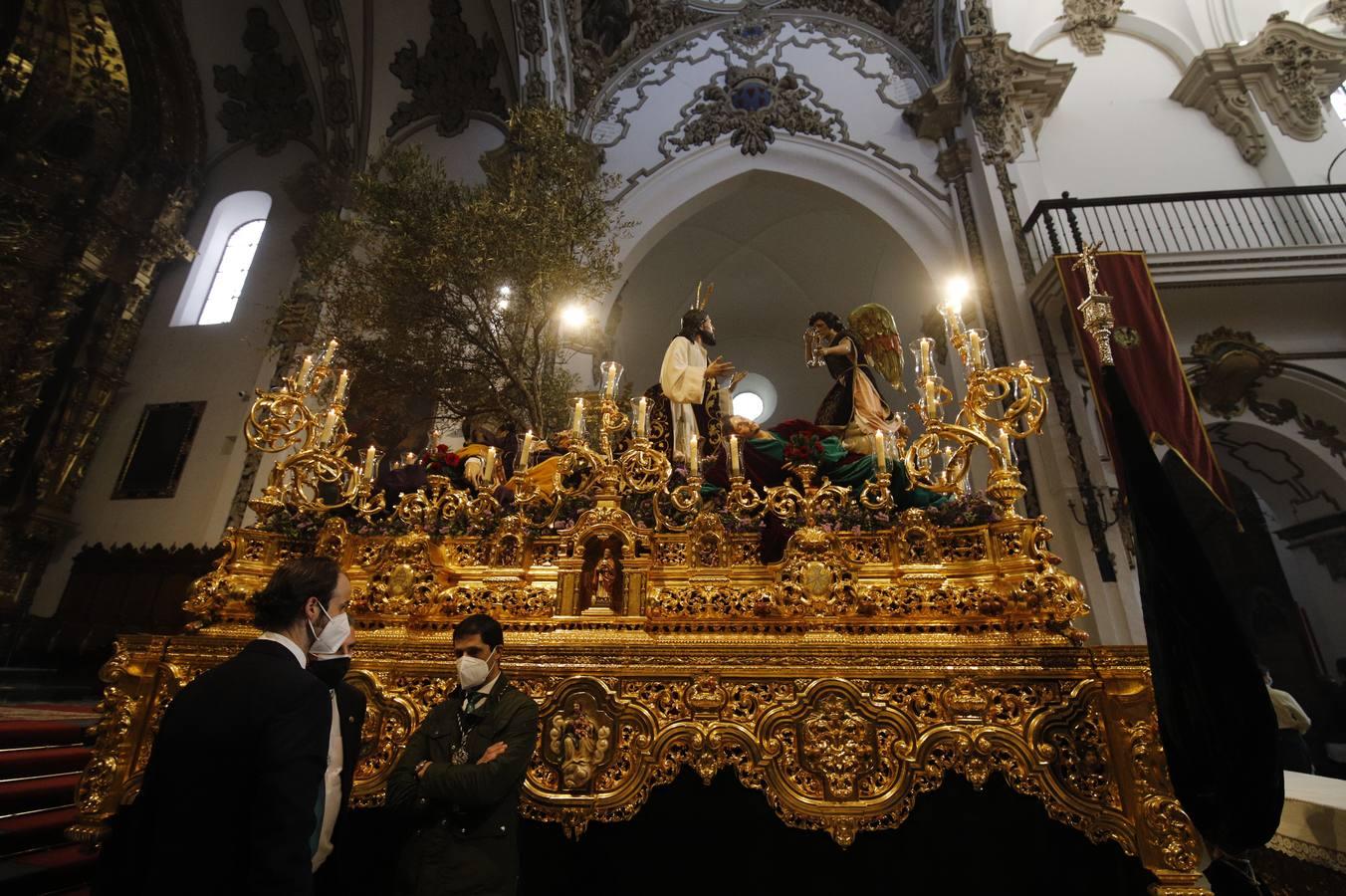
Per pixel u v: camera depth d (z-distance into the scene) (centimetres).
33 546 1012
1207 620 188
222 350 1154
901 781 221
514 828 207
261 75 1298
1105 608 706
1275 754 178
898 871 300
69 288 1091
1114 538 741
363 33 1212
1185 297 840
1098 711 221
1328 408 834
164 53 1272
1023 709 225
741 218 1313
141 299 1202
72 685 873
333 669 195
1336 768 906
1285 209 938
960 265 988
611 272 743
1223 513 1051
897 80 1176
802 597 250
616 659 247
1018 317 884
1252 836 180
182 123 1306
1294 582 1001
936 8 1148
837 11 1256
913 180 1078
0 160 1100
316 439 306
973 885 293
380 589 275
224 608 275
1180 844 198
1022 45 1157
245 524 988
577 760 234
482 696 225
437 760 215
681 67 1242
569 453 308
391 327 688
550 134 758
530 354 696
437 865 195
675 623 256
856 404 369
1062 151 1057
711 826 313
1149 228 950
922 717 229
